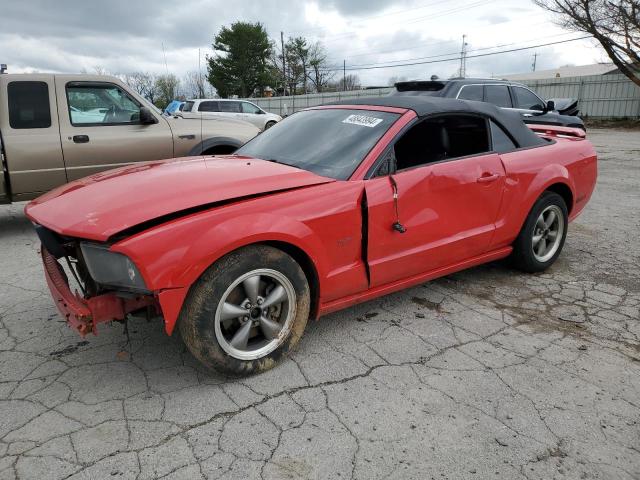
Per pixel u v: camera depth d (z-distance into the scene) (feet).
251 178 9.61
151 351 10.14
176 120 21.54
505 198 12.80
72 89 19.45
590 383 9.30
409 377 9.36
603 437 7.88
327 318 11.74
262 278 9.07
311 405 8.48
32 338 10.68
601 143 56.34
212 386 8.98
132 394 8.71
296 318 9.53
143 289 7.87
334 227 9.65
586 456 7.48
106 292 8.54
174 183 9.29
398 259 10.85
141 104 20.79
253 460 7.22
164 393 8.75
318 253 9.48
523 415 8.34
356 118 11.72
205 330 8.43
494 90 29.66
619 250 17.12
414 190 10.78
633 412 8.49
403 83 29.09
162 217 8.13
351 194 9.88
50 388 8.87
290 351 9.74
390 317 11.83
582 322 11.75
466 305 12.57
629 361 10.08
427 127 11.54
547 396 8.87
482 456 7.41
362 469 7.10
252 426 7.94
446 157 11.93
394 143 10.71
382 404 8.54
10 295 13.05
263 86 197.77
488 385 9.14
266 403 8.52
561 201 14.40
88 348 10.26
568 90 97.81
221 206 8.66
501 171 12.59
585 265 15.57
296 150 11.57
